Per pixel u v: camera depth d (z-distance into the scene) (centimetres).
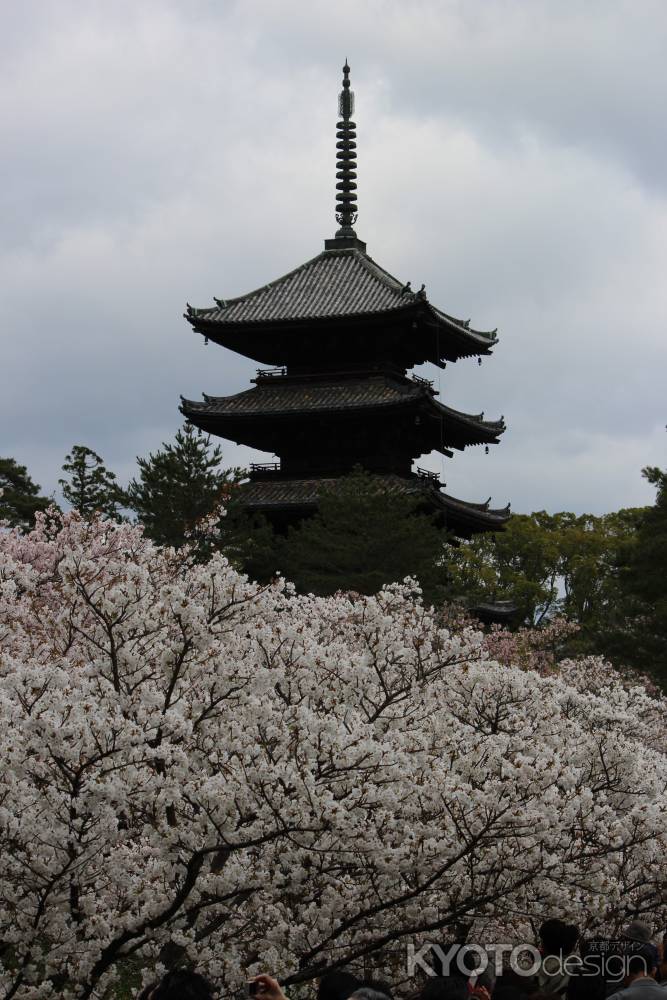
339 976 1016
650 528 5325
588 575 8544
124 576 1562
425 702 1669
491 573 8569
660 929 1756
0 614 1839
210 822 1335
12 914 1357
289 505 5816
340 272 6375
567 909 1505
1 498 6119
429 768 1442
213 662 1461
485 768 1451
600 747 1664
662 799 1705
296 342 6206
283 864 1425
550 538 8756
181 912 1393
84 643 1617
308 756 1355
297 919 1505
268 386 6244
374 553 4816
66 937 1367
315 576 4781
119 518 4747
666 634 5134
